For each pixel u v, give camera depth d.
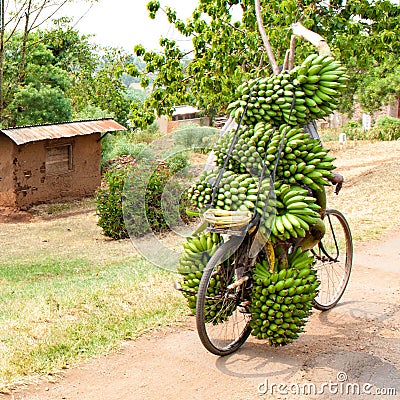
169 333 5.37
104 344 5.06
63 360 4.74
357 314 6.00
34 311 5.88
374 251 8.35
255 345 5.19
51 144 18.34
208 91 14.98
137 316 5.70
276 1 14.29
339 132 29.05
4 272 9.93
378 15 15.06
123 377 4.54
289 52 5.82
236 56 14.57
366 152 23.48
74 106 32.41
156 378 4.55
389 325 5.72
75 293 6.50
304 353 5.04
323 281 6.55
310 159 4.80
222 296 4.80
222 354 4.89
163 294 6.33
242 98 4.99
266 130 4.80
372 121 34.31
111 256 11.30
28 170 17.70
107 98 34.72
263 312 4.75
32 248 12.78
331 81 4.85
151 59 15.14
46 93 22.59
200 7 14.95
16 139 16.67
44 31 28.73
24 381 4.40
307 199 4.72
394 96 29.39
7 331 5.32
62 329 5.32
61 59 33.16
